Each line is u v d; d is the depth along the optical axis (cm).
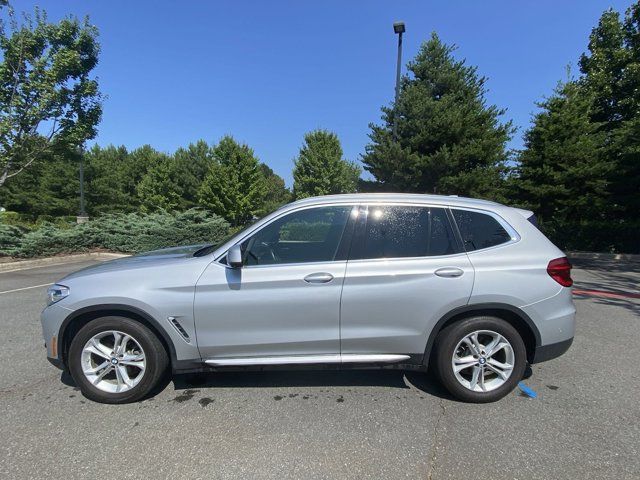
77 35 1341
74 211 3731
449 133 1881
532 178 1772
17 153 1333
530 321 360
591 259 1421
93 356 375
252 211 3250
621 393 384
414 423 331
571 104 1731
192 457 287
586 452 292
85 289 360
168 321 356
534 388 395
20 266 1205
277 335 359
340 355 363
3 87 1268
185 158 4850
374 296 355
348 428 323
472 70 2100
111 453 292
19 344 520
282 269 360
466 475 268
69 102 1357
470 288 354
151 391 386
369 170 2189
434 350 368
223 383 406
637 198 1573
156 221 1577
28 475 268
